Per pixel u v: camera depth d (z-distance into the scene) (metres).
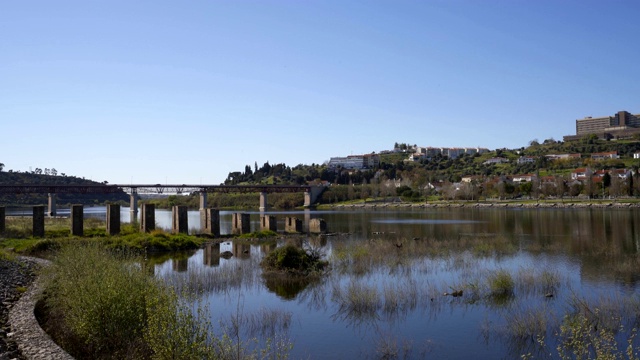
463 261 37.97
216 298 26.69
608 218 93.19
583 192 167.38
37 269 31.23
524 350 18.11
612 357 14.70
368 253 40.66
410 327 21.25
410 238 58.97
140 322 16.75
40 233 52.25
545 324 20.19
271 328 21.11
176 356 13.55
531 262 37.84
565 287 28.17
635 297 24.59
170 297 15.93
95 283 17.72
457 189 198.12
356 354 17.97
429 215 123.50
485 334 20.06
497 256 41.34
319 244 53.34
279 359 16.23
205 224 66.44
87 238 48.19
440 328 21.03
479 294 26.67
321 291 28.11
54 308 20.67
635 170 176.12
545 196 169.75
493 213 125.12
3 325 18.75
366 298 24.73
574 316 20.95
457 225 83.75
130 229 58.44
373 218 114.31
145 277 19.17
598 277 31.09
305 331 20.75
